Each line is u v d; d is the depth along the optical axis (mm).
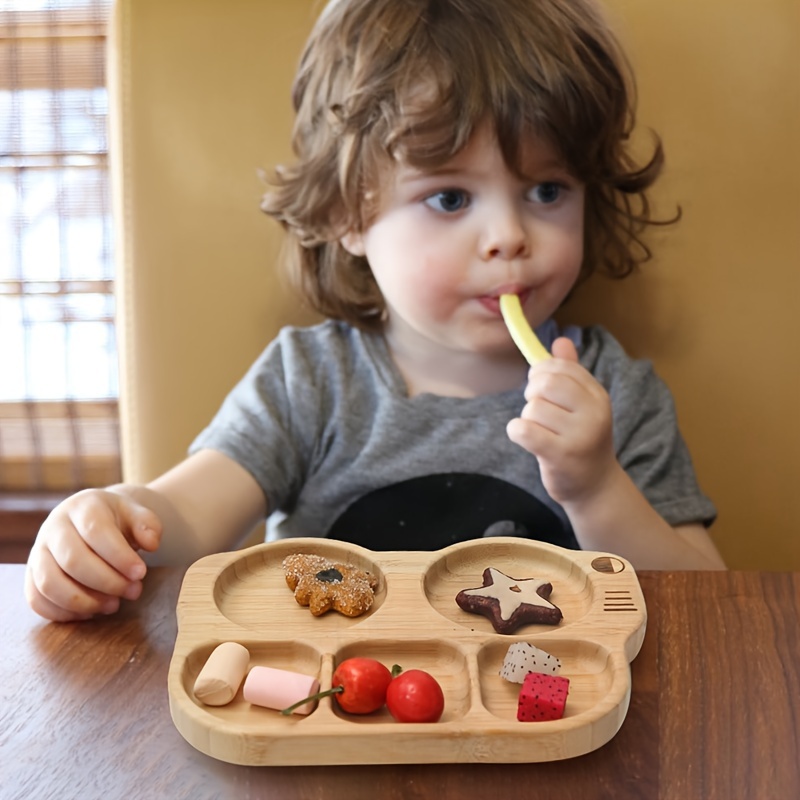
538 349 876
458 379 1051
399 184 930
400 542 1015
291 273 1059
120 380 1092
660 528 897
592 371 1026
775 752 482
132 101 1029
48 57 1188
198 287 1059
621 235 1047
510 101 883
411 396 1049
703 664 555
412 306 963
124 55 1026
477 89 884
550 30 918
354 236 1033
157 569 685
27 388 1290
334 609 603
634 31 1005
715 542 1078
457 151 888
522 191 928
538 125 890
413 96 904
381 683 509
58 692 533
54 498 1300
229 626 573
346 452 1035
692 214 1032
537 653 528
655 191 1031
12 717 509
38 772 466
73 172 1224
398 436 1027
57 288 1256
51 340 1280
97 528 648
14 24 1178
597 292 1069
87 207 1234
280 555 665
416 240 936
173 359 1069
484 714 488
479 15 921
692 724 503
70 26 1178
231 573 640
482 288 928
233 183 1039
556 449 833
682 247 1042
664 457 998
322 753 473
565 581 643
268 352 1058
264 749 471
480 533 1004
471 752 474
